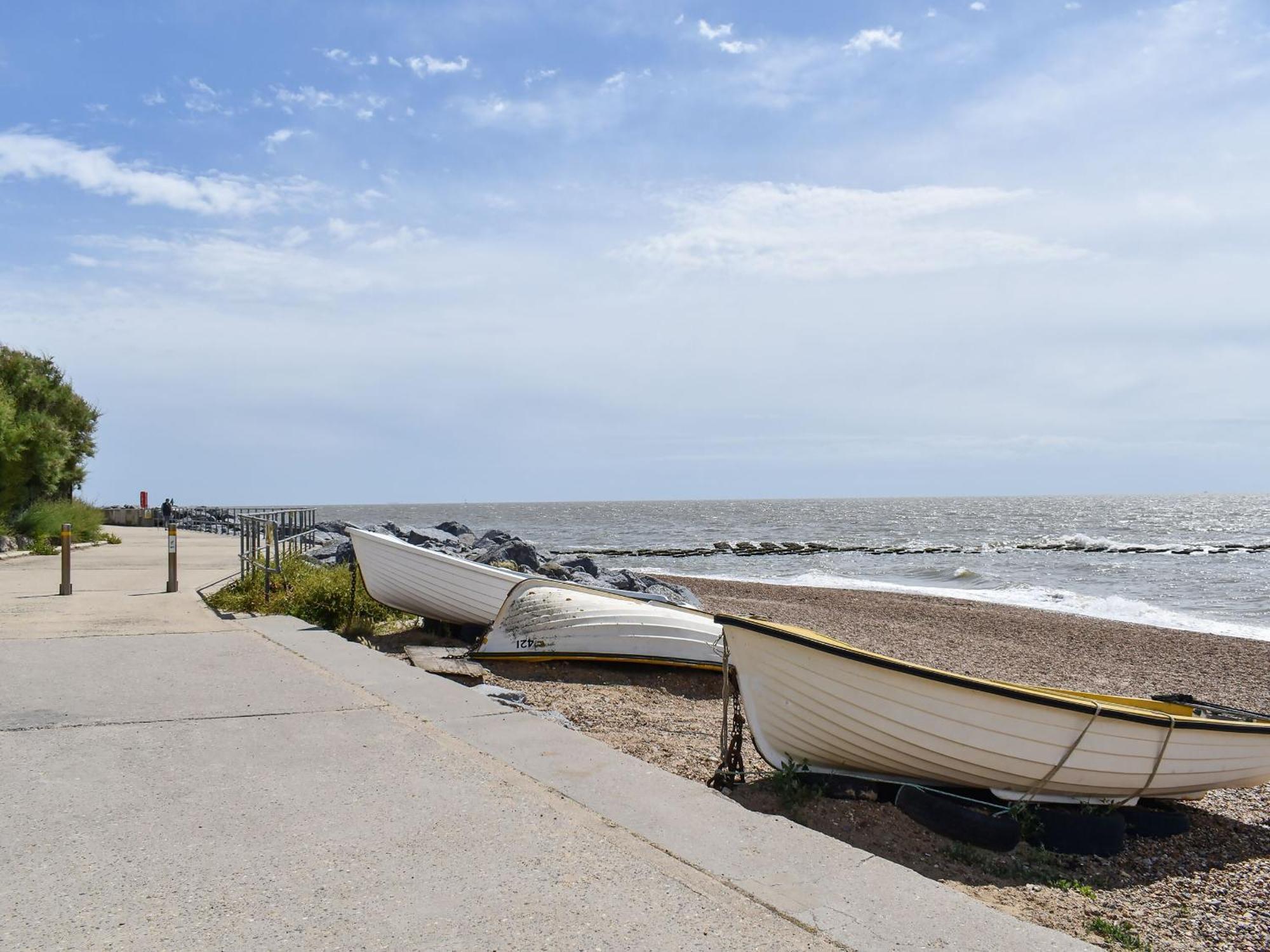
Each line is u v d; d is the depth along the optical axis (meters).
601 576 22.55
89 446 29.69
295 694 6.79
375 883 3.59
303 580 13.38
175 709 6.29
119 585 14.31
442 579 11.66
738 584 30.38
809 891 3.66
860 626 18.94
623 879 3.70
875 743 6.29
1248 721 7.33
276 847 3.94
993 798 6.37
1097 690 12.91
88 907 3.33
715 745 7.68
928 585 33.34
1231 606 27.03
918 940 3.28
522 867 3.78
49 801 4.45
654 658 10.55
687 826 4.32
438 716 6.23
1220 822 6.93
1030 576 37.03
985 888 5.23
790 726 6.52
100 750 5.29
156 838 4.00
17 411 23.28
